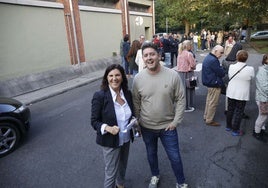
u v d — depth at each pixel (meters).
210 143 4.71
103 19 15.26
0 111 4.60
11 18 9.02
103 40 15.37
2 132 4.70
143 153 4.43
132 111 2.92
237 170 3.79
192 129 5.37
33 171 4.05
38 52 10.34
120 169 3.21
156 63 2.73
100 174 3.88
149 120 2.99
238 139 4.84
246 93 4.72
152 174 3.47
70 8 12.10
